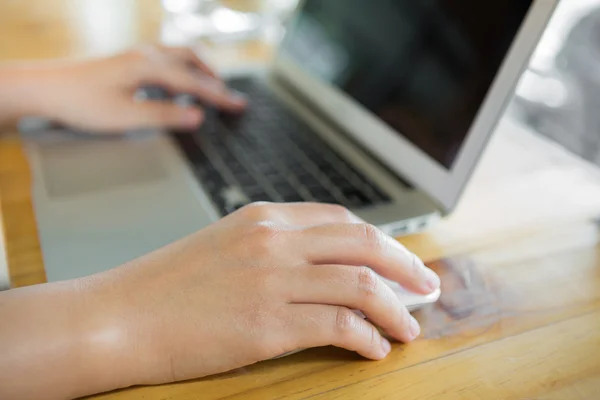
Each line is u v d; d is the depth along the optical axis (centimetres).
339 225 40
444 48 57
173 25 102
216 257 39
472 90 52
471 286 45
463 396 35
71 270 43
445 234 51
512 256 49
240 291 37
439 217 52
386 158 60
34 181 56
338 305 37
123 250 45
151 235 47
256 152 63
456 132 52
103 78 68
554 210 56
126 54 71
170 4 108
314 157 62
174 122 68
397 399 35
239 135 67
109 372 34
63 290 37
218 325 35
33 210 51
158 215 50
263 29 103
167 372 35
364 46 69
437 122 55
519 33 48
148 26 102
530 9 48
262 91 81
